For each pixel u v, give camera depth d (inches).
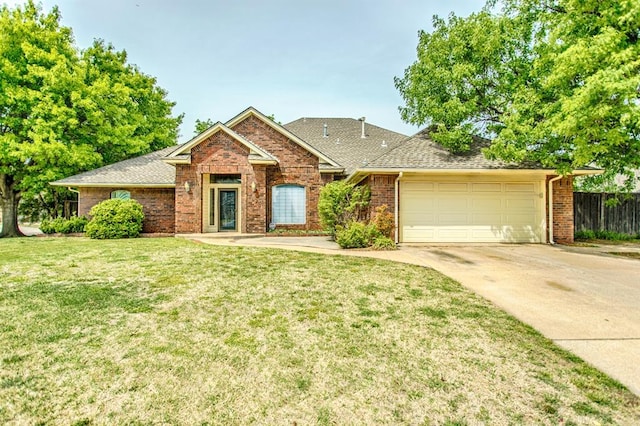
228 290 236.7
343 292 234.1
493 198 498.3
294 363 136.5
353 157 758.5
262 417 103.9
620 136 344.8
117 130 752.3
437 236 494.3
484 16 479.2
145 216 665.6
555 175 491.8
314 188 646.5
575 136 400.8
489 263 341.4
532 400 113.0
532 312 197.5
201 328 170.7
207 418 103.1
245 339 158.4
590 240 547.2
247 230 608.4
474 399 113.4
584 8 353.4
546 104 431.8
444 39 511.5
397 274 288.5
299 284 253.4
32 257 359.9
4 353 142.2
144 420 102.0
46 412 105.0
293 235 597.9
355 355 143.6
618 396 115.4
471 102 490.6
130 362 136.1
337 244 479.2
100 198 667.4
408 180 491.8
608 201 574.6
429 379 125.5
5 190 737.0
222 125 599.5
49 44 700.7
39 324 173.2
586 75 355.6
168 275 278.2
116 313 190.2
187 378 124.9
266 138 647.1
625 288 249.4
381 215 460.1
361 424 100.9
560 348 151.2
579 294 234.5
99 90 711.7
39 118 654.5
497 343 155.9
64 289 235.6
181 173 605.9
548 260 358.9
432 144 538.0
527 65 484.7
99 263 326.6
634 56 321.4
